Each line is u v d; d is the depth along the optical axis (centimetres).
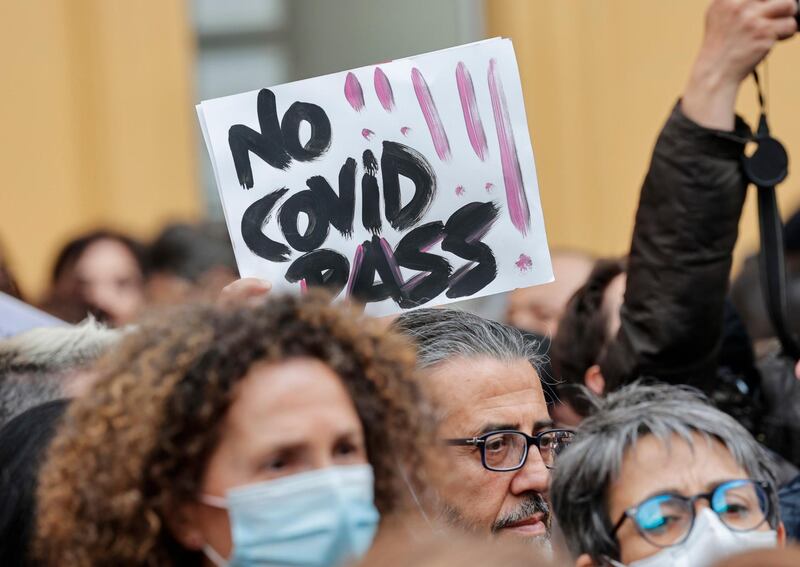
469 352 677
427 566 373
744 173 738
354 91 706
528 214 706
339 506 491
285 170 702
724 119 734
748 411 802
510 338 691
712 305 741
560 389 890
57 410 586
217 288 1122
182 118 1598
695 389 735
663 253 741
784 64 1767
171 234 1167
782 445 810
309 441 495
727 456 642
